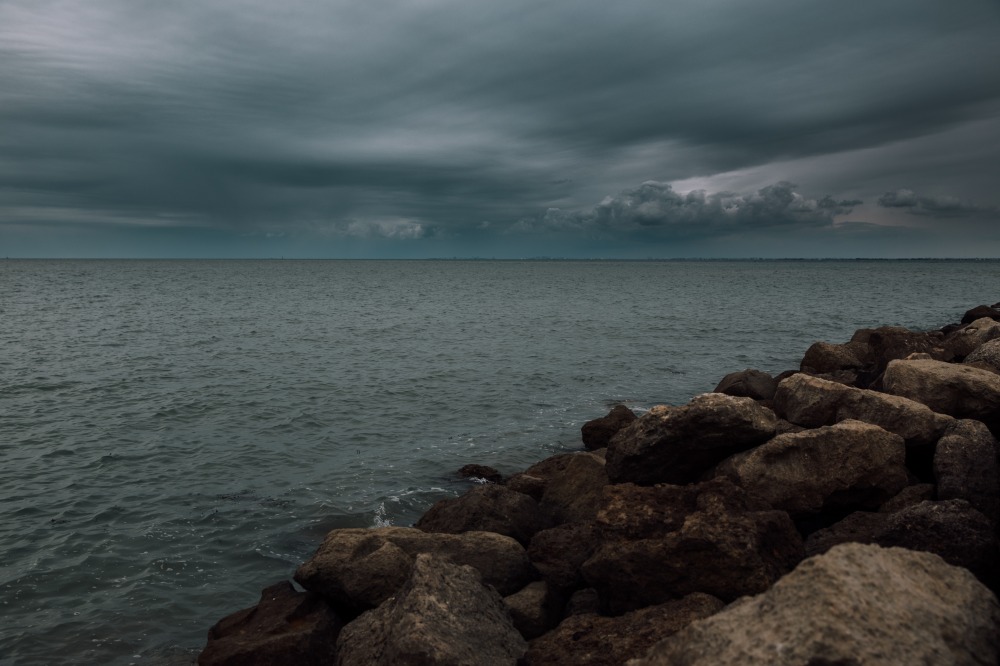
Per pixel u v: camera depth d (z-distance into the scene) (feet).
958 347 66.49
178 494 48.47
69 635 30.96
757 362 106.22
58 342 122.52
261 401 77.36
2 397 78.23
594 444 57.16
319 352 113.91
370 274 577.02
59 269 645.10
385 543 31.07
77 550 39.22
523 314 186.29
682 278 486.79
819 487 33.09
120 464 55.01
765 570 26.00
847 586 16.46
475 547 31.73
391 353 113.09
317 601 30.04
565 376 93.40
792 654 15.07
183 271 609.01
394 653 22.22
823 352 71.87
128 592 34.78
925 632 15.84
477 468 52.85
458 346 121.49
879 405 38.42
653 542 27.32
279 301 233.96
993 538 26.30
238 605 33.94
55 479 51.21
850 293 290.15
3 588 34.81
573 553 32.09
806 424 41.65
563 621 26.84
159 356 107.96
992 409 39.55
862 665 14.55
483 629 24.18
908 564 18.52
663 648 17.72
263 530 42.55
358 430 66.03
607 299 250.98
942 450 33.76
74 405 74.79
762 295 275.80
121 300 230.48
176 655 29.66
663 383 89.30
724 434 35.19
